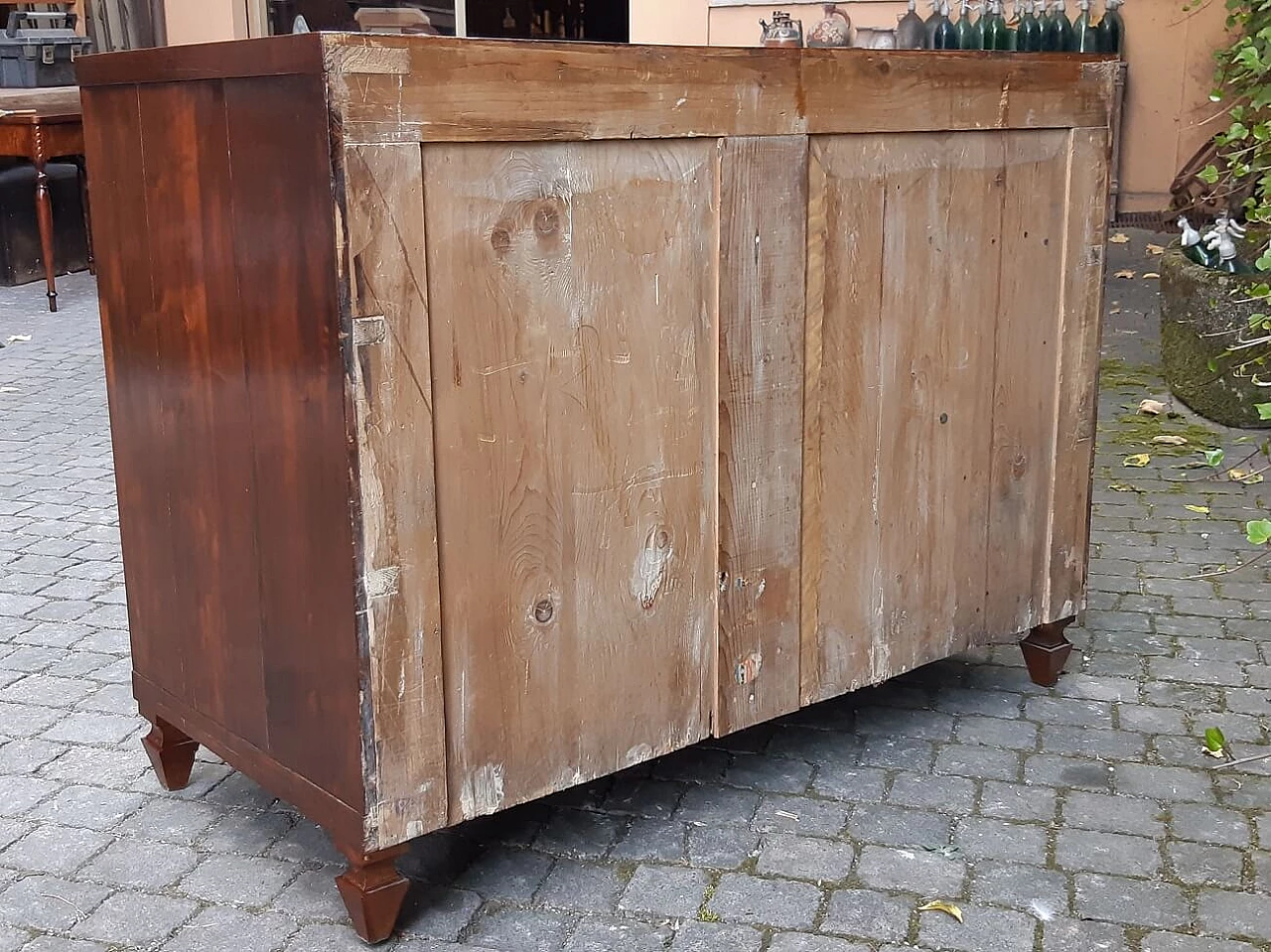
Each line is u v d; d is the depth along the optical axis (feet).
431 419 6.70
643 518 7.76
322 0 29.91
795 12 25.54
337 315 6.32
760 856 8.07
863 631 9.14
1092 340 10.09
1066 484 10.18
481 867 7.97
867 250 8.55
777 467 8.36
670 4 26.48
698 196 7.63
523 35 29.76
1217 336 16.83
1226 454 16.30
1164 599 12.16
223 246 7.06
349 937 7.27
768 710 8.66
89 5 30.86
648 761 9.32
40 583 12.79
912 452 9.13
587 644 7.65
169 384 7.81
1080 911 7.47
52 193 28.96
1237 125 14.39
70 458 17.12
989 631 9.96
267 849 8.21
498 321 6.91
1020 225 9.45
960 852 8.09
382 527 6.62
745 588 8.35
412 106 6.34
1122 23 23.99
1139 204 24.89
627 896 7.64
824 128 8.11
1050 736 9.65
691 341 7.77
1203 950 7.11
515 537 7.20
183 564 8.04
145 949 7.18
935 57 8.60
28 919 7.45
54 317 25.80
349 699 6.80
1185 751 9.36
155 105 7.39
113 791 8.95
